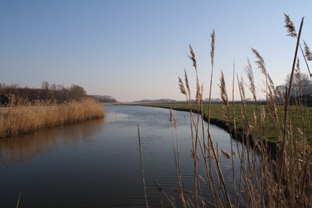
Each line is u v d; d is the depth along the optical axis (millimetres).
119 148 14742
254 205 2814
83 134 20141
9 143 16531
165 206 6652
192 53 2561
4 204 7586
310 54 2414
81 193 8180
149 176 9352
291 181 2475
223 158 9469
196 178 2971
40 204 7496
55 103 27844
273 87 2717
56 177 9859
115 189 8297
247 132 2898
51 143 16484
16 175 10234
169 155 12430
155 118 36312
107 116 41094
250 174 2898
